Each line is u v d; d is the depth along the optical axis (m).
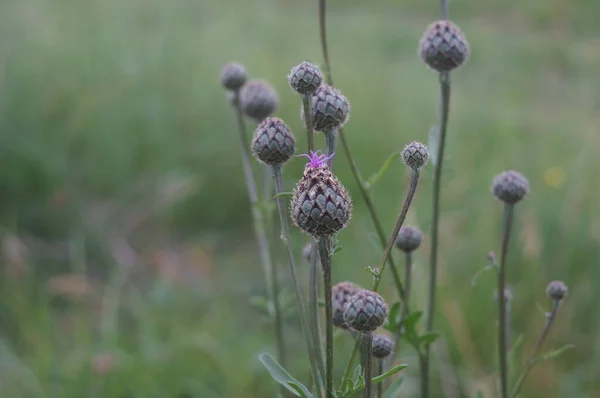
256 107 0.58
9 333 0.80
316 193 0.42
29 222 0.97
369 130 1.12
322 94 0.48
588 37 1.77
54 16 1.39
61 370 0.72
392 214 0.84
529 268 0.77
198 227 1.03
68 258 0.93
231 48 1.40
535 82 1.49
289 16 1.93
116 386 0.71
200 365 0.73
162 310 0.82
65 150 1.08
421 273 0.73
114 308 0.79
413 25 1.99
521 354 0.72
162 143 1.11
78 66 1.22
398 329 0.51
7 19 1.35
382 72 1.43
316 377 0.46
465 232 0.82
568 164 0.96
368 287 0.76
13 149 1.02
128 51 1.28
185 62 1.26
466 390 0.69
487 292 0.76
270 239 0.63
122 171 1.07
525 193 0.52
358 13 2.11
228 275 0.93
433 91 1.38
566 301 0.76
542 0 1.91
